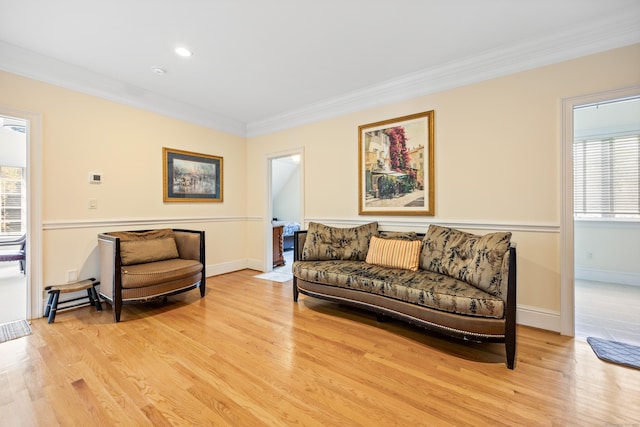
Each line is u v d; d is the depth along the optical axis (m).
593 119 3.72
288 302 2.99
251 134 4.54
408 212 2.99
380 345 2.04
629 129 3.71
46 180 2.58
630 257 3.71
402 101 3.01
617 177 3.81
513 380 1.62
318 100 3.56
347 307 2.85
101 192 2.95
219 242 4.21
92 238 2.88
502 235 1.98
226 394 1.50
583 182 4.02
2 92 2.34
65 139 2.69
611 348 1.96
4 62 2.32
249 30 2.13
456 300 1.85
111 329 2.29
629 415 1.34
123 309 2.75
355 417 1.33
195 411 1.37
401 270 2.51
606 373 1.68
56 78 2.61
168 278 2.69
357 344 2.05
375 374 1.68
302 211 3.89
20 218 5.54
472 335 1.82
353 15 1.96
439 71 2.72
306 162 3.84
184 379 1.62
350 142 3.43
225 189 4.27
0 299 3.04
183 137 3.71
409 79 2.90
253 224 4.55
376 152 3.21
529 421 1.30
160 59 2.55
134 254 2.81
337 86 3.14
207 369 1.72
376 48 2.39
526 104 2.35
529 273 2.35
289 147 4.03
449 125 2.73
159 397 1.47
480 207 2.58
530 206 2.35
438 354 1.92
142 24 2.05
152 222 3.40
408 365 1.78
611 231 3.83
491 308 1.75
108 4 1.83
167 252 3.10
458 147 2.68
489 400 1.45
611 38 2.02
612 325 2.38
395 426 1.28
